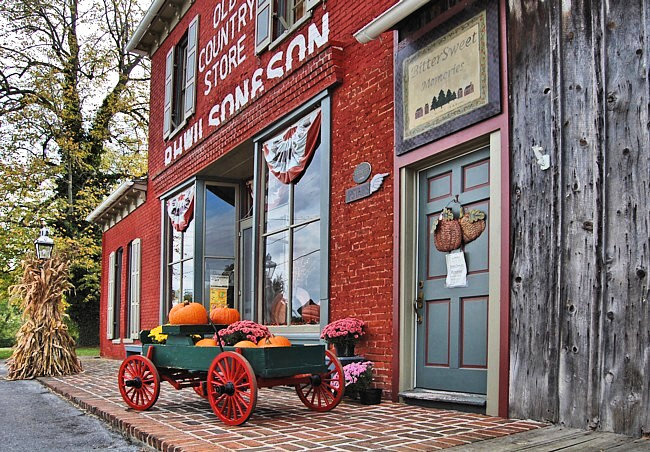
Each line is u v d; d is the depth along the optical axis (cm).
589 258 422
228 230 1168
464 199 563
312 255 786
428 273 602
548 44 470
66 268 1177
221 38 1073
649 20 398
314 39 789
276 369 504
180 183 1219
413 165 614
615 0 420
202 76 1148
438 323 584
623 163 406
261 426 484
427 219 608
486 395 519
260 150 923
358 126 697
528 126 482
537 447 371
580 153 436
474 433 423
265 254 904
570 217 439
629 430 386
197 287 1125
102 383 923
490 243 508
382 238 645
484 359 528
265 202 912
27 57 2606
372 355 643
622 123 409
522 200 480
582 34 443
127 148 2825
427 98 593
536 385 453
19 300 1213
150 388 744
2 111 2505
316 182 787
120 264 1684
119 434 529
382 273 639
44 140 2606
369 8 691
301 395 566
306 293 793
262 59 918
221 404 538
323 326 725
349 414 534
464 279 554
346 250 702
